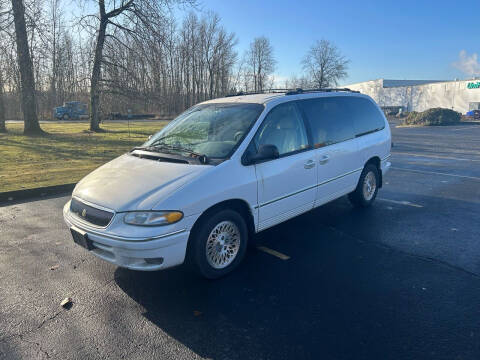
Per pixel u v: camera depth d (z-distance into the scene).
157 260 3.29
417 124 34.50
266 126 4.23
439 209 6.25
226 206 3.82
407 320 3.07
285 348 2.76
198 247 3.56
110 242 3.27
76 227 3.60
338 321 3.08
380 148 6.23
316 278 3.84
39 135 21.22
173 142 4.42
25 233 5.30
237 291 3.60
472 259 4.27
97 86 23.83
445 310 3.21
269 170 4.11
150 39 21.95
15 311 3.32
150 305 3.38
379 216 5.88
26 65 20.03
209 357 2.68
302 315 3.17
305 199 4.71
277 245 4.74
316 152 4.79
